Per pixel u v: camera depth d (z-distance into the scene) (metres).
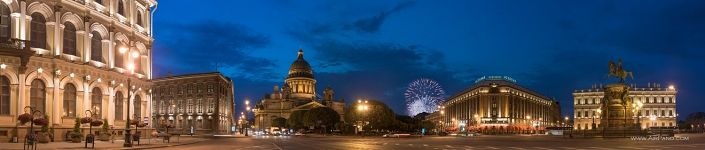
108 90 63.44
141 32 72.06
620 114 88.12
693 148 45.97
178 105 165.38
